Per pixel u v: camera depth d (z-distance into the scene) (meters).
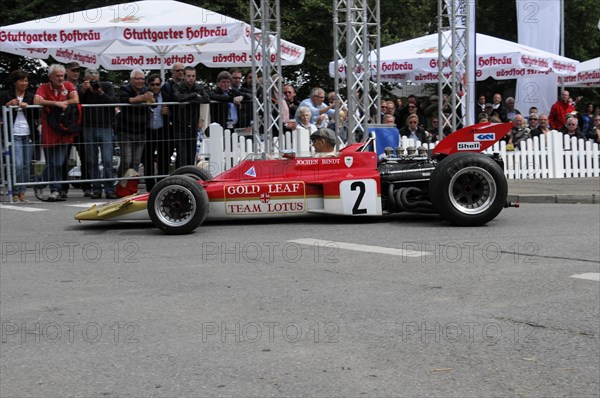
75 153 13.50
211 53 18.28
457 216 9.72
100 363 4.94
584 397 4.27
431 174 9.84
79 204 12.70
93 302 6.38
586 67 22.52
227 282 6.95
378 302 6.16
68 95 13.23
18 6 27.06
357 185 9.98
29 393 4.48
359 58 13.51
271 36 13.93
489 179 9.70
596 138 20.16
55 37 14.65
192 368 4.80
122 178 13.09
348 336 5.34
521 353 4.95
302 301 6.24
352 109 12.71
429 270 7.26
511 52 17.80
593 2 35.84
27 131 12.95
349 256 7.95
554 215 11.00
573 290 6.43
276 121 14.70
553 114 19.55
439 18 13.93
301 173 10.11
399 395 4.32
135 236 9.49
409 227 9.80
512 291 6.43
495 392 4.34
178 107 13.82
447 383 4.48
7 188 13.43
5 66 28.16
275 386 4.47
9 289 6.88
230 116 14.68
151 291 6.69
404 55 17.98
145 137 13.66
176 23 14.72
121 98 13.66
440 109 13.87
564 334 5.30
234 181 10.12
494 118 17.81
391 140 12.82
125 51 18.19
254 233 9.50
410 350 5.04
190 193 9.45
